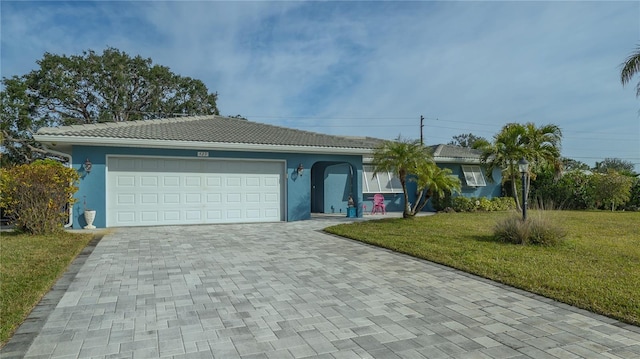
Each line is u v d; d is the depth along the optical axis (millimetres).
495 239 9234
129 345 3490
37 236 9609
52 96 28625
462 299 4934
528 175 16391
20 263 6512
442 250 7844
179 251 8109
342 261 7219
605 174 20891
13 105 26406
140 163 12336
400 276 6109
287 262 7117
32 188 9820
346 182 18609
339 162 15578
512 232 8828
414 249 8039
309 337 3703
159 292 5180
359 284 5637
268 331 3852
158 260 7215
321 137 16094
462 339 3670
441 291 5289
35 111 28641
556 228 8617
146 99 32844
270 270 6484
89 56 30469
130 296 4988
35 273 5863
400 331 3865
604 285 5309
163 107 33156
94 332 3789
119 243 9031
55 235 9867
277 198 14078
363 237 9727
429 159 13766
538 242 8445
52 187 10039
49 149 13188
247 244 9031
